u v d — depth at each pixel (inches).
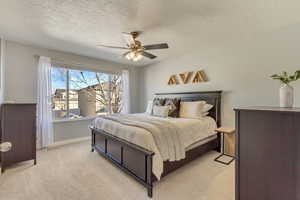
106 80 191.5
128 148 85.0
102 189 75.1
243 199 50.4
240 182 51.2
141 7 77.4
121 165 91.5
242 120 50.8
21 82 127.4
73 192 72.5
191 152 100.2
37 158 112.8
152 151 71.4
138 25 96.5
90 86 177.5
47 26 97.4
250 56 114.6
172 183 80.6
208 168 96.9
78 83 167.2
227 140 116.6
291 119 41.2
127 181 82.4
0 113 93.9
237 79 121.4
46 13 82.4
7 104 94.1
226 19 90.1
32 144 101.9
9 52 121.9
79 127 161.3
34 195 70.0
